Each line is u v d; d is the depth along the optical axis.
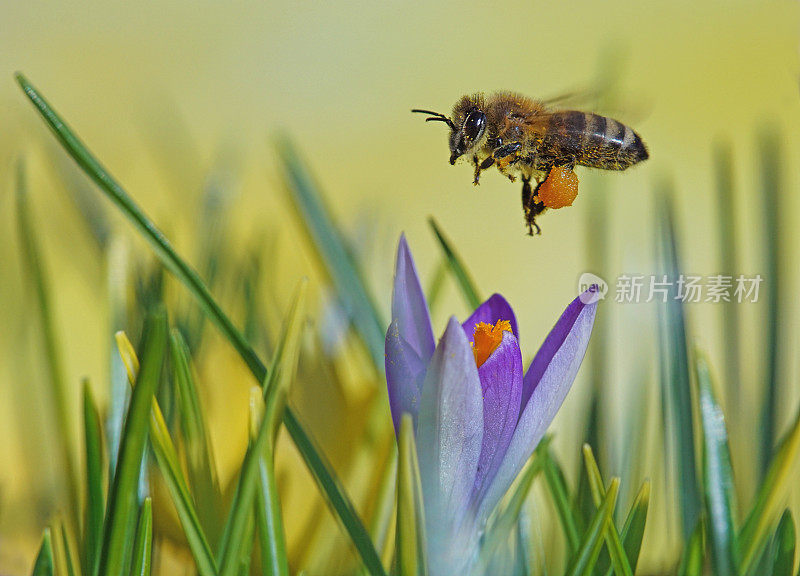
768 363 0.35
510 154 0.35
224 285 0.36
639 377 0.35
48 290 0.35
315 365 0.35
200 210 0.37
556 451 0.36
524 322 0.39
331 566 0.34
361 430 0.35
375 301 0.36
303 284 0.34
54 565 0.33
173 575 0.34
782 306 0.35
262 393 0.34
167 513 0.34
